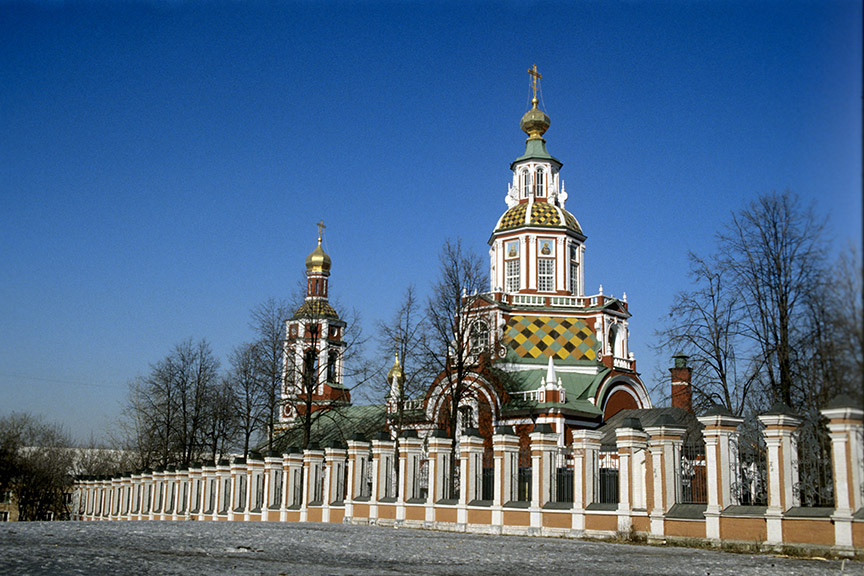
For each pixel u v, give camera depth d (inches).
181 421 2989.7
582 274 2851.9
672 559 876.6
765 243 1546.5
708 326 1782.7
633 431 1190.9
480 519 1440.7
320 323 2637.8
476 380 2431.1
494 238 2859.3
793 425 993.5
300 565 737.6
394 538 1177.4
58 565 658.2
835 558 888.9
